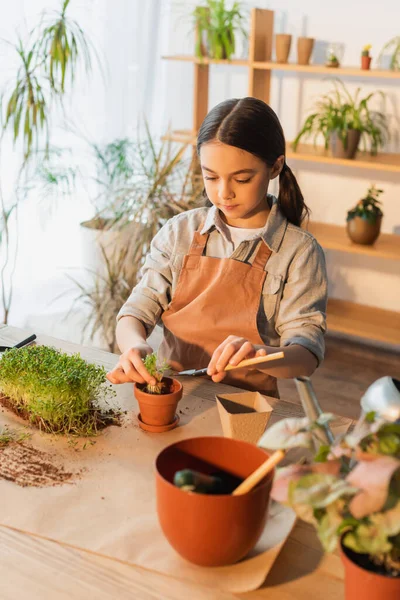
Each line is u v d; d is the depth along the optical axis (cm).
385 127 357
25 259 368
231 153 144
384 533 73
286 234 164
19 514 104
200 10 353
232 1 375
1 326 179
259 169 148
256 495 89
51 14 337
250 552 97
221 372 129
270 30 351
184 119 407
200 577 93
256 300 160
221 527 89
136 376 132
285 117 385
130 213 332
